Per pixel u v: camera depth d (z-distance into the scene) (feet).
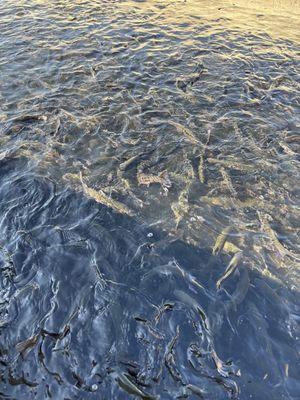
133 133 41.47
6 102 45.62
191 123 42.91
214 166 37.83
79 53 54.34
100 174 36.70
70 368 23.93
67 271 28.89
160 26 61.67
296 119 43.60
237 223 32.40
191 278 28.37
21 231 31.68
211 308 26.63
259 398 22.61
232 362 24.17
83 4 68.28
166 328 25.71
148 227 31.99
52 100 45.96
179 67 51.85
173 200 34.35
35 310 26.68
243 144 40.34
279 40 58.65
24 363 24.22
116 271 28.91
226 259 29.55
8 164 37.50
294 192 35.32
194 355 24.45
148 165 37.78
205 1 71.87
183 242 30.83
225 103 45.85
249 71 51.21
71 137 40.81
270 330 25.61
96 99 46.14
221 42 57.72
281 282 28.14
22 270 29.01
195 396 22.71
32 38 57.88
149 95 46.78
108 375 23.61
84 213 33.09
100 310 26.58
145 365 24.04
